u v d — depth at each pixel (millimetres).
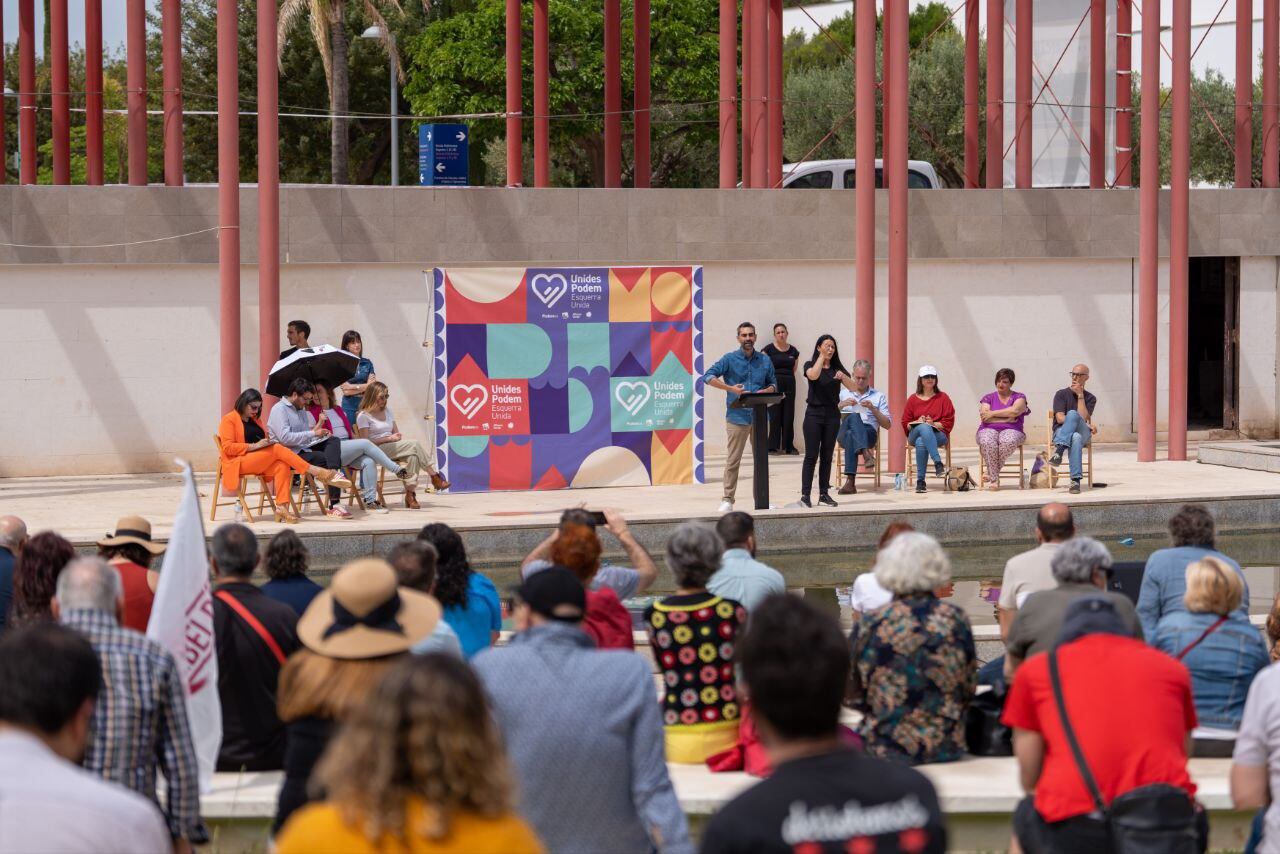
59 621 4895
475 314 17297
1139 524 16156
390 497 17125
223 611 6824
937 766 6938
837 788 3186
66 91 23562
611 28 25391
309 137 49344
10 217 18953
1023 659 6684
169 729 4922
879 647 6922
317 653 5102
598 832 4363
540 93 24172
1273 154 23797
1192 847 4973
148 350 19594
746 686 3385
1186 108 20250
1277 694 4918
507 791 2977
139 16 20516
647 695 4473
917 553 6918
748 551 8125
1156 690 5066
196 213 19531
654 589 13445
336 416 16156
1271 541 15766
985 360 22359
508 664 4445
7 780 3211
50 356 19297
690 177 46594
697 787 6625
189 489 6359
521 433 17516
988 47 24156
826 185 24969
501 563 14578
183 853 4988
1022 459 18016
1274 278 23562
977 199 22062
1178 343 20453
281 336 19953
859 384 17469
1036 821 5168
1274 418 23766
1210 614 7219
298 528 14297
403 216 20156
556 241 20672
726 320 21469
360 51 48594
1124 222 22547
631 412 17812
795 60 49781
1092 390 22750
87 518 15477
